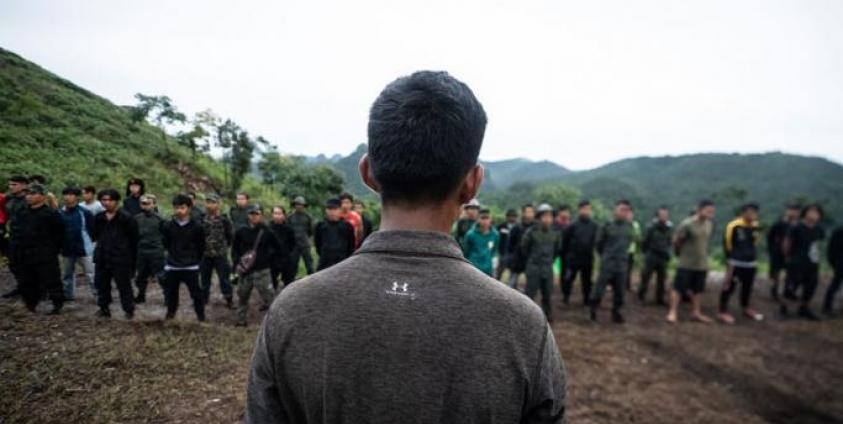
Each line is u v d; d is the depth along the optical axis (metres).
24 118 8.42
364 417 0.65
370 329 0.66
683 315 7.33
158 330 4.18
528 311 0.72
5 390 2.78
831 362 5.58
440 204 0.76
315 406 0.67
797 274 7.43
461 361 0.65
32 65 10.95
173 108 11.94
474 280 0.72
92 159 9.04
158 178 10.55
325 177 12.80
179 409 2.83
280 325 0.70
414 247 0.73
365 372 0.65
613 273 6.63
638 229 9.05
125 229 4.86
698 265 6.80
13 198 5.73
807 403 4.66
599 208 16.83
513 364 0.67
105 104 12.35
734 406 4.50
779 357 5.69
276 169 13.35
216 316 5.66
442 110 0.73
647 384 4.77
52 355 3.37
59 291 4.68
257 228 5.28
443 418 0.65
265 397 0.71
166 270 4.93
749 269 7.07
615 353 5.53
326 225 5.98
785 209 8.73
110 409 2.69
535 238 6.36
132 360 3.42
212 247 6.09
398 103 0.75
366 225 7.32
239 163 12.68
